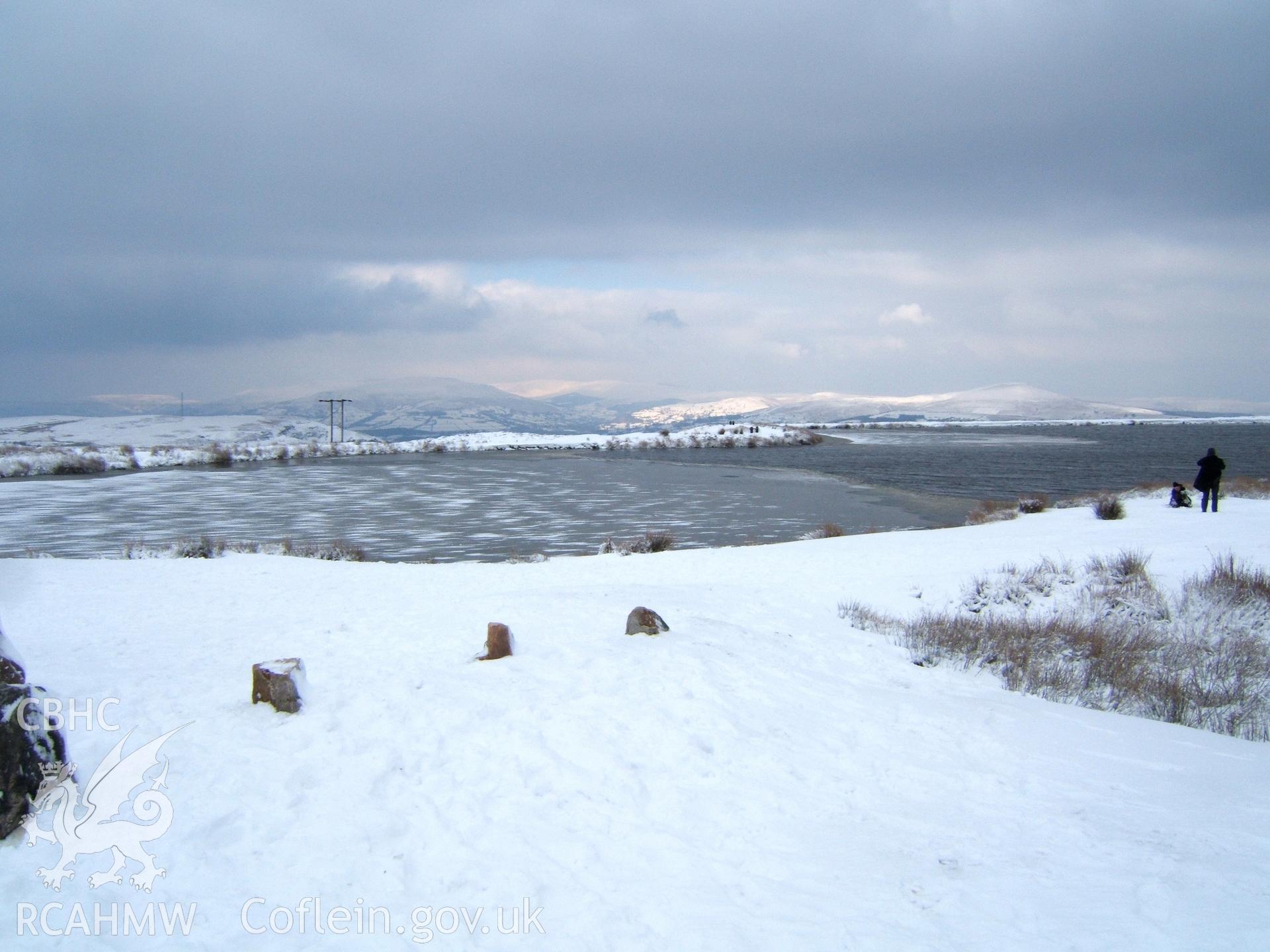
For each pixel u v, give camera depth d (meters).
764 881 4.99
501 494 50.62
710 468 72.06
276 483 59.62
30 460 69.06
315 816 5.67
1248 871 5.09
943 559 20.80
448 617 12.60
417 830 5.52
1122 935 4.33
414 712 7.51
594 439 123.75
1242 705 10.72
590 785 6.21
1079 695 10.53
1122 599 15.94
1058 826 5.82
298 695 7.76
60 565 22.33
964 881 4.99
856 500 45.19
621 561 23.00
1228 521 24.55
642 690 8.07
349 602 16.59
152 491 53.44
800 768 6.75
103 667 10.10
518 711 7.50
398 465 80.12
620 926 4.47
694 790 6.23
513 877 4.96
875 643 12.18
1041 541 22.97
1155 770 7.12
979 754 7.33
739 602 14.72
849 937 4.35
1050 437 153.50
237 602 16.61
